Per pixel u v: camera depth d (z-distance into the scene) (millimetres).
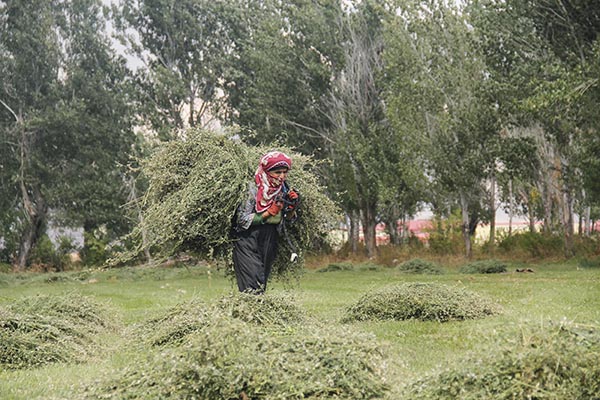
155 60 44656
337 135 35125
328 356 5668
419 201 39156
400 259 33562
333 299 14109
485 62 27875
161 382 5270
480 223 45594
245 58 40875
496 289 15664
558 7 24609
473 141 29922
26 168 40969
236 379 5211
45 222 42656
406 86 30812
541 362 4875
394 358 6480
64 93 42438
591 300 12227
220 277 27469
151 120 42656
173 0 43531
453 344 7828
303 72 36688
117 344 8336
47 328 7961
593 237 35906
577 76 22609
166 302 15305
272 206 8398
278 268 9367
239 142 8922
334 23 36281
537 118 27203
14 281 28797
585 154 26406
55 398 5586
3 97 41406
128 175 41406
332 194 36219
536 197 39969
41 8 41938
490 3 26797
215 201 8508
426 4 30750
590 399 4699
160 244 8906
